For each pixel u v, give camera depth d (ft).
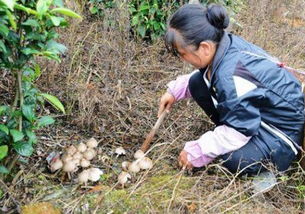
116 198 6.46
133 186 6.61
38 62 8.87
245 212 6.32
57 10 5.20
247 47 7.05
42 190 6.57
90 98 8.56
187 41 6.43
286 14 15.14
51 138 7.78
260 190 6.87
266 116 6.98
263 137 6.98
